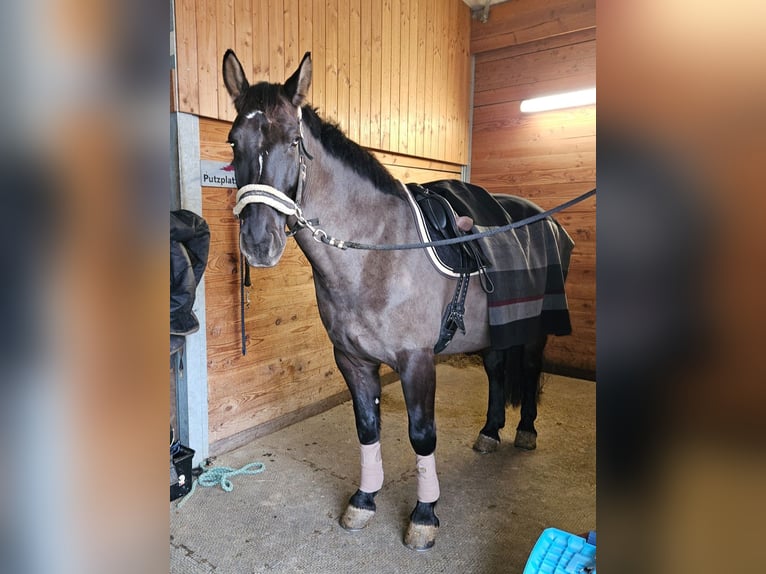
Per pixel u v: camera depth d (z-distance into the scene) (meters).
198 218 1.73
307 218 1.49
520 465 2.24
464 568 1.57
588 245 3.45
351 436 2.56
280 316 2.59
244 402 2.45
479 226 1.83
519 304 1.90
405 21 3.18
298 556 1.63
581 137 3.42
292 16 2.46
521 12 3.53
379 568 1.57
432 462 1.67
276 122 1.34
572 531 1.76
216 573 1.55
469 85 3.86
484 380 3.42
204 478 2.11
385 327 1.57
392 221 1.62
